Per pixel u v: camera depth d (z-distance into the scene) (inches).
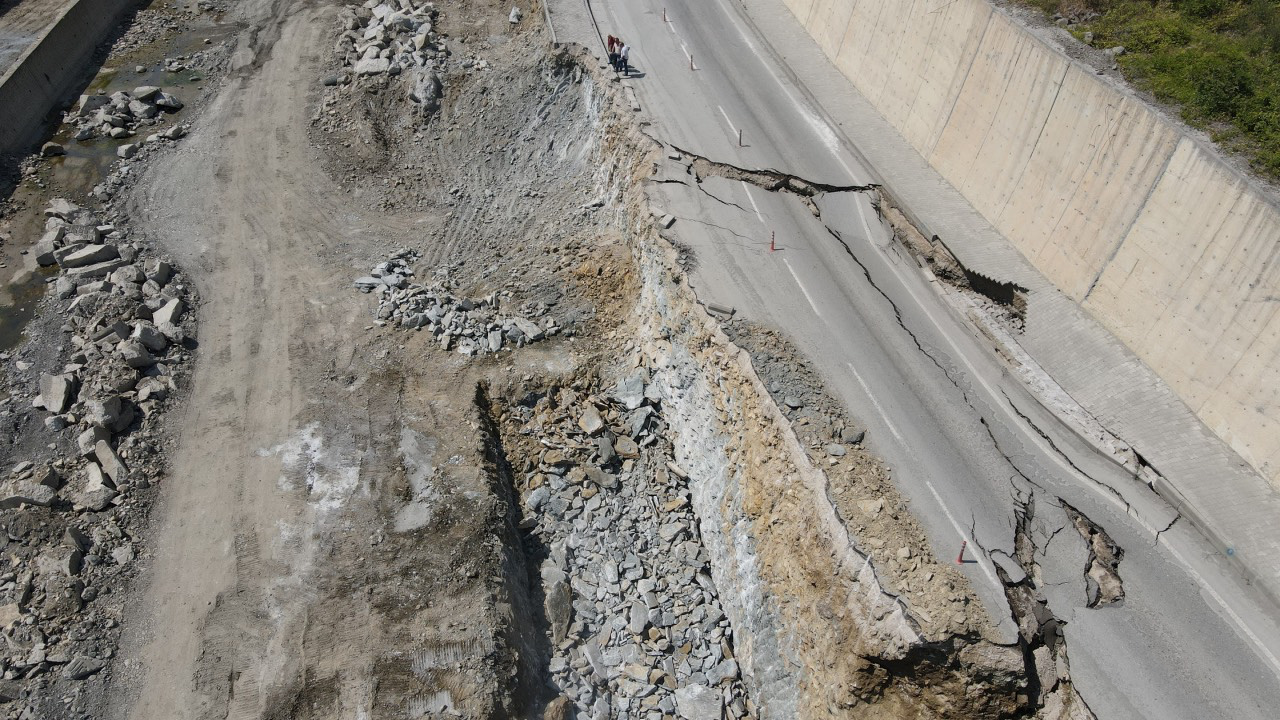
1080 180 752.3
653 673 707.4
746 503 721.6
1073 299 768.9
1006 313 799.7
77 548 721.6
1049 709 546.3
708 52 1154.0
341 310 973.8
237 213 1106.1
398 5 1434.5
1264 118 653.9
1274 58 717.3
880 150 976.3
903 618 562.3
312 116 1259.2
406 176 1182.3
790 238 869.8
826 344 759.1
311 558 736.3
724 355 757.9
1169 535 621.9
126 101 1267.2
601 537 790.5
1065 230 771.4
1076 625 573.6
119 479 777.6
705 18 1234.6
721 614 746.2
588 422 864.3
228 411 861.2
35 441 806.5
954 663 554.6
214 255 1042.1
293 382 891.4
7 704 630.5
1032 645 563.5
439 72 1269.7
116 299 947.3
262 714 636.7
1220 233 631.2
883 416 698.2
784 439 685.9
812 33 1203.9
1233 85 681.0
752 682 697.0
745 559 719.1
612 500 816.3
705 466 796.6
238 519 764.6
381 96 1269.7
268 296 990.4
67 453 799.7
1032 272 805.9
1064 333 754.8
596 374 908.6
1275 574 589.6
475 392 881.5
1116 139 714.8
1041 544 614.9
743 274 825.5
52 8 1422.2
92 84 1317.7
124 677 655.8
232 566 729.6
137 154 1182.9
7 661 650.8
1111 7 830.5
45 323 925.8
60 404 828.0
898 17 1003.3
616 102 1048.2
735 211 899.4
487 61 1282.0
